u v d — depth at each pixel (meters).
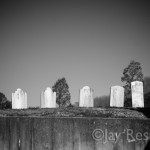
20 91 16.88
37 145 10.45
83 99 15.58
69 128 10.29
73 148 10.21
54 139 10.35
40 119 10.50
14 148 10.63
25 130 10.59
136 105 14.87
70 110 12.48
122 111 12.14
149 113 11.70
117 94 15.27
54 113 12.01
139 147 9.99
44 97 16.73
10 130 10.71
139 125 10.05
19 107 16.78
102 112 11.92
